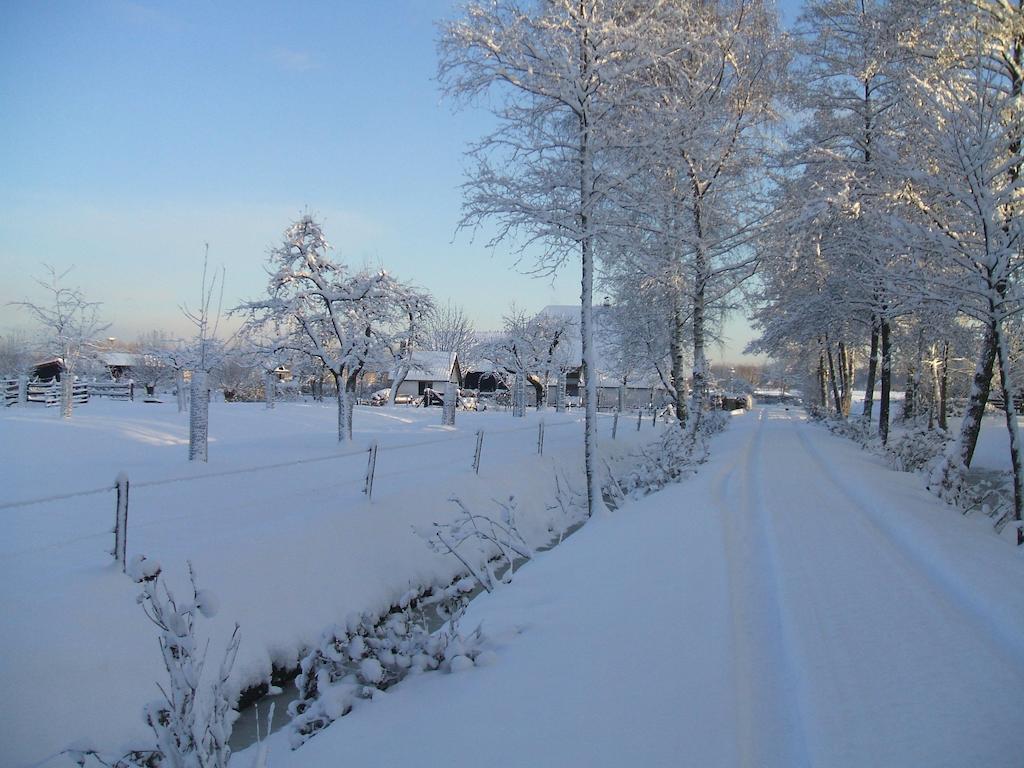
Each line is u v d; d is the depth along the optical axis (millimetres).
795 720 3453
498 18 11633
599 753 3154
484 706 3797
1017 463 8688
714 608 5133
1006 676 3820
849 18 18109
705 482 12211
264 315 16484
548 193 12156
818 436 26344
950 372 31875
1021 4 11344
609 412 40250
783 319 23750
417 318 19875
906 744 3080
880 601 5156
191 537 6891
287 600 6637
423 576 8625
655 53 11734
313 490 9898
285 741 4219
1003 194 9125
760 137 18297
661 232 12828
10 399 25938
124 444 13859
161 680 5137
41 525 7211
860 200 13781
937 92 9703
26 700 4398
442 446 16266
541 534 11414
